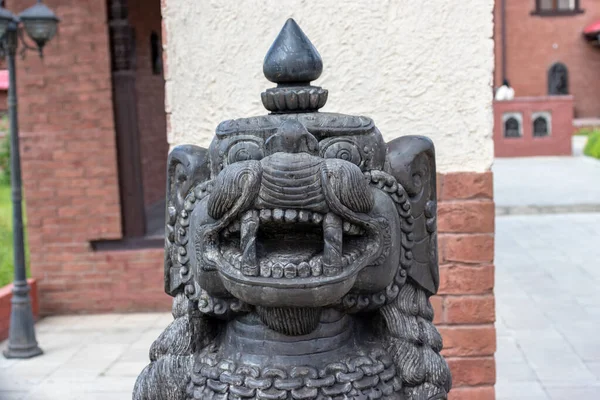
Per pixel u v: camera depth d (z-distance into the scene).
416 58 2.90
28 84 5.64
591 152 16.53
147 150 6.84
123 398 4.08
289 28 1.57
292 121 1.40
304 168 1.35
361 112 2.93
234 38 2.86
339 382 1.51
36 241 5.84
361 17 2.88
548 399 3.80
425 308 1.69
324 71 2.91
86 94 5.64
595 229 9.01
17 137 4.93
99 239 5.82
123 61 5.66
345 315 1.61
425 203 1.64
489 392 3.03
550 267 7.11
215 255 1.46
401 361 1.61
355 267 1.41
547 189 11.75
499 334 5.00
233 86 2.88
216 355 1.62
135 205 5.86
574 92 23.95
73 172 5.74
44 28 4.65
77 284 5.88
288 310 1.46
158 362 1.65
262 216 1.38
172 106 2.88
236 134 1.49
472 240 2.97
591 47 23.72
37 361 4.75
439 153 2.94
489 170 2.96
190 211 1.61
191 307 1.65
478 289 3.00
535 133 17.02
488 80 2.90
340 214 1.38
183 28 2.86
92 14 5.55
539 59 23.81
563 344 4.74
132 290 5.89
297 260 1.40
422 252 1.64
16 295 4.86
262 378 1.50
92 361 4.73
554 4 23.72
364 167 1.50
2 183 12.99
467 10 2.87
